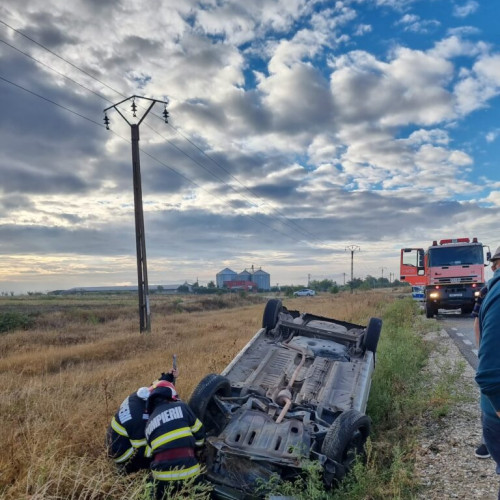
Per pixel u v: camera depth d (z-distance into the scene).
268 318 7.85
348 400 5.71
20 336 18.23
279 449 4.54
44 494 3.83
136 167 20.62
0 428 5.34
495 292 2.50
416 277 26.23
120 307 37.50
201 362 9.77
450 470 4.80
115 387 7.41
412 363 9.10
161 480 4.06
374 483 4.45
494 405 2.42
